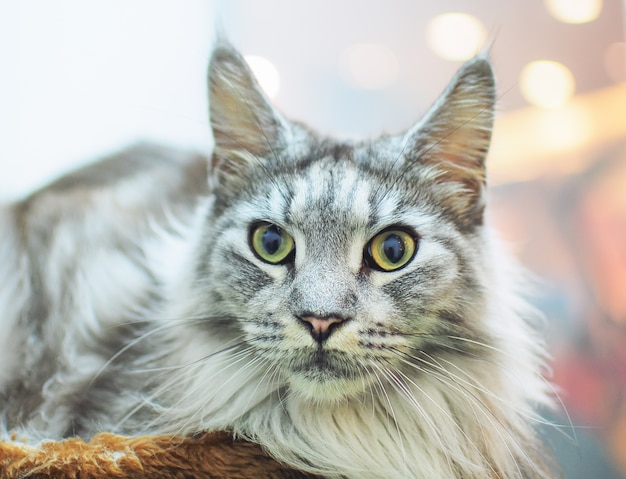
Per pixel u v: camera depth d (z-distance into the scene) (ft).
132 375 1.30
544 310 1.81
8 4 1.86
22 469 1.07
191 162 1.78
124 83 1.95
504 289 1.25
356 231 1.13
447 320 1.15
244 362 1.16
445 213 1.19
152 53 1.97
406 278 1.12
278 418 1.17
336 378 1.10
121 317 1.39
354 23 1.98
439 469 1.17
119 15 1.95
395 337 1.10
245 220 1.18
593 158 1.99
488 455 1.19
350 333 1.07
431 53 1.97
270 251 1.16
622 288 1.86
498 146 1.62
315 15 1.97
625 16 1.94
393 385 1.14
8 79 1.84
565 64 1.98
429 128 1.20
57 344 1.41
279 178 1.20
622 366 1.76
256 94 1.23
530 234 1.95
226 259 1.18
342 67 1.98
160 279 1.42
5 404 1.35
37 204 1.61
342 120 1.99
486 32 1.94
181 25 1.98
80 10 1.92
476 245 1.21
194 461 1.11
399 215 1.15
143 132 1.92
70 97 1.90
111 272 1.46
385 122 1.99
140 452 1.09
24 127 1.83
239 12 1.95
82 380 1.34
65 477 1.07
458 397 1.18
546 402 1.28
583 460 1.53
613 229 1.93
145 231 1.56
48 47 1.90
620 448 1.61
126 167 1.73
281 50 1.97
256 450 1.14
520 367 1.23
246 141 1.24
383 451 1.16
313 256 1.12
